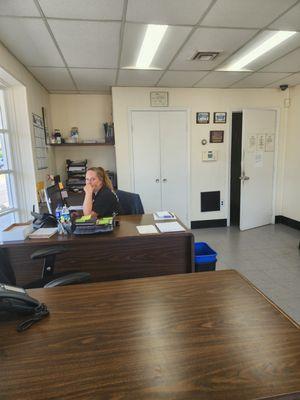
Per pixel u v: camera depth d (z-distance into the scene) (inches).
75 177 171.0
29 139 123.0
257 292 44.5
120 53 111.7
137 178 174.7
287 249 146.6
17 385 26.8
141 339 33.3
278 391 26.0
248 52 114.4
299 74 147.8
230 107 177.8
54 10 79.0
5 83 115.5
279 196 194.9
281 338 33.2
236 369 28.5
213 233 176.6
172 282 48.4
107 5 76.9
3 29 88.9
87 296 43.9
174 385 26.6
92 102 179.3
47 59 115.0
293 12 82.8
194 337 33.5
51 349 31.7
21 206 125.1
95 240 77.4
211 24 89.7
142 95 167.0
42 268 77.4
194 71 137.8
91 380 27.2
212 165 183.0
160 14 82.5
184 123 174.4
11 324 36.6
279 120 183.5
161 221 96.1
